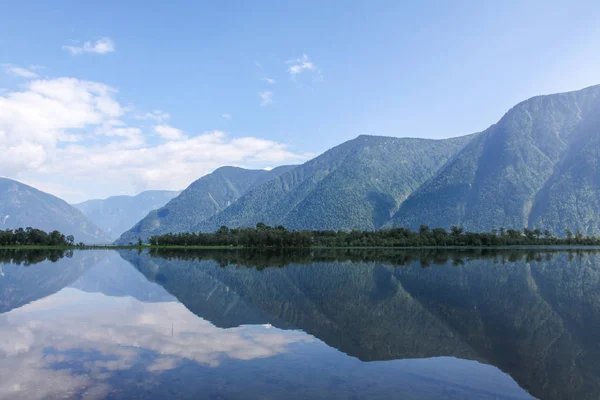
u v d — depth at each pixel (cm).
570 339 1928
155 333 1928
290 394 1170
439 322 2328
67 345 1689
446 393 1215
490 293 3544
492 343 1852
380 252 12794
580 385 1298
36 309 2609
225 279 4650
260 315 2461
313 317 2431
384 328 2144
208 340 1797
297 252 12738
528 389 1267
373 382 1288
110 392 1169
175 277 4847
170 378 1291
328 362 1487
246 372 1357
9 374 1316
